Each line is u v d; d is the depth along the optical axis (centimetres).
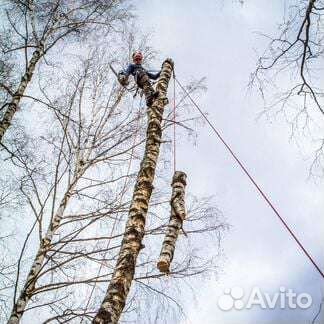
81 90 882
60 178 703
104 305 425
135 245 479
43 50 929
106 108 876
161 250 485
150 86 725
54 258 668
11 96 861
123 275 451
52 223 680
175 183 554
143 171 558
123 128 855
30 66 879
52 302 625
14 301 580
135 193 535
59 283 608
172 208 527
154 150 590
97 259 638
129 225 498
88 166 769
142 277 664
